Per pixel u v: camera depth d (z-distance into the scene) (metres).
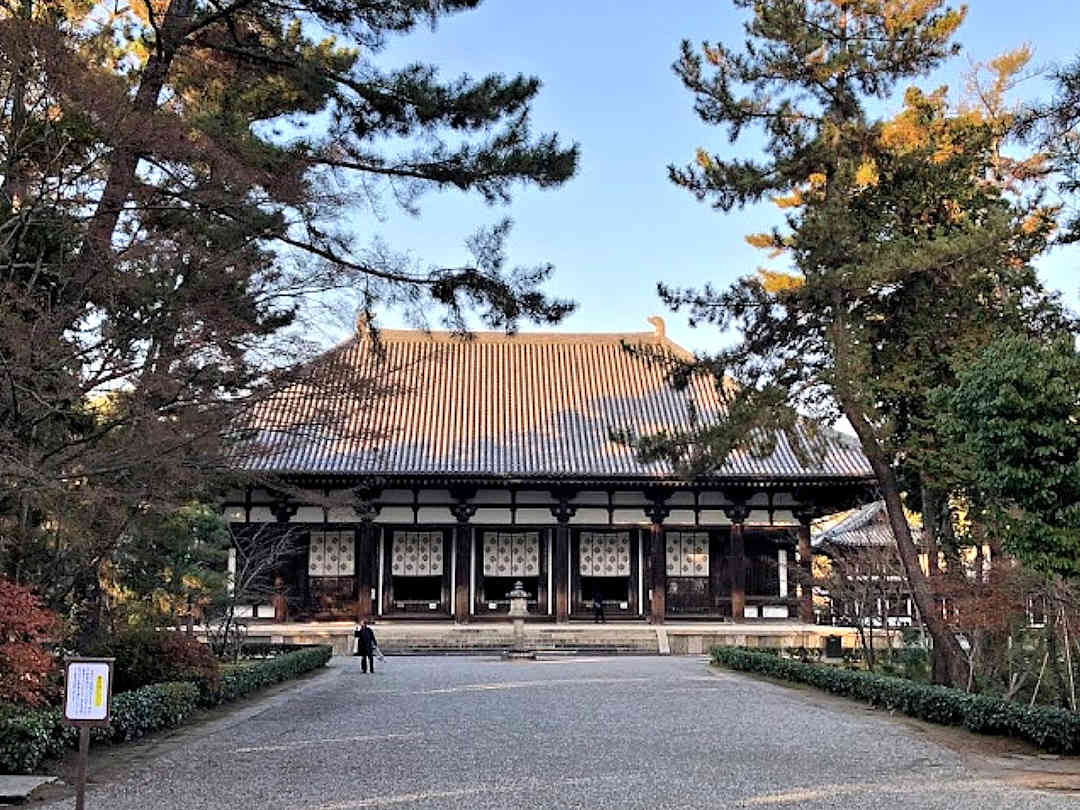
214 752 12.51
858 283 17.75
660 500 38.41
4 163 11.65
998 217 17.34
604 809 9.30
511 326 15.55
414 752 12.56
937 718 15.57
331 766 11.54
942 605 19.61
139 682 16.22
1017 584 16.95
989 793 10.12
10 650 10.55
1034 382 11.81
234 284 12.19
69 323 11.81
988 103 27.38
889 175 19.39
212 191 12.27
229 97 15.95
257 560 32.00
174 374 11.62
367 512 36.97
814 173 20.27
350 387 13.23
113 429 12.36
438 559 39.72
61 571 14.25
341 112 15.67
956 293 18.66
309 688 21.47
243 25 16.05
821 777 11.02
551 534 39.66
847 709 17.48
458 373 43.00
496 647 35.34
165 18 14.79
